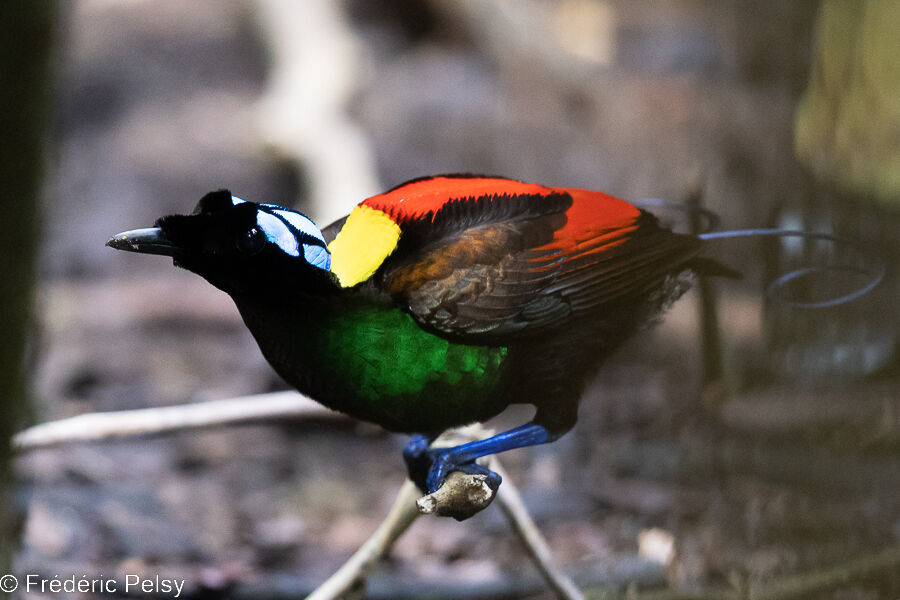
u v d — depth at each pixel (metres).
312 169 6.39
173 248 3.49
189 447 4.26
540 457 4.20
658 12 8.69
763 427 3.76
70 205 6.37
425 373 3.51
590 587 3.68
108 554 3.71
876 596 3.64
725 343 4.20
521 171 6.77
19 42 3.49
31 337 3.51
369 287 3.51
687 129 6.89
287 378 3.52
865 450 3.74
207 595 3.69
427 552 3.75
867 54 4.64
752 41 7.57
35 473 3.77
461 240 3.51
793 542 3.70
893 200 4.19
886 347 3.77
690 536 3.72
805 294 3.78
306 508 3.86
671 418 4.11
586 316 3.53
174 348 5.04
